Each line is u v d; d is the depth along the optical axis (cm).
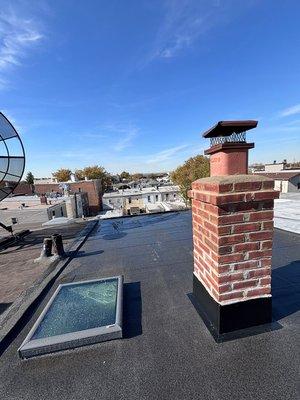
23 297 255
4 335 189
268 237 170
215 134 178
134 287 264
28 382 147
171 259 346
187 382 139
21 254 510
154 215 778
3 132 685
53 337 171
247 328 179
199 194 188
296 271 274
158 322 196
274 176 3288
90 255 402
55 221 863
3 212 2336
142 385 139
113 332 175
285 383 134
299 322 183
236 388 133
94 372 150
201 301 210
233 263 169
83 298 226
